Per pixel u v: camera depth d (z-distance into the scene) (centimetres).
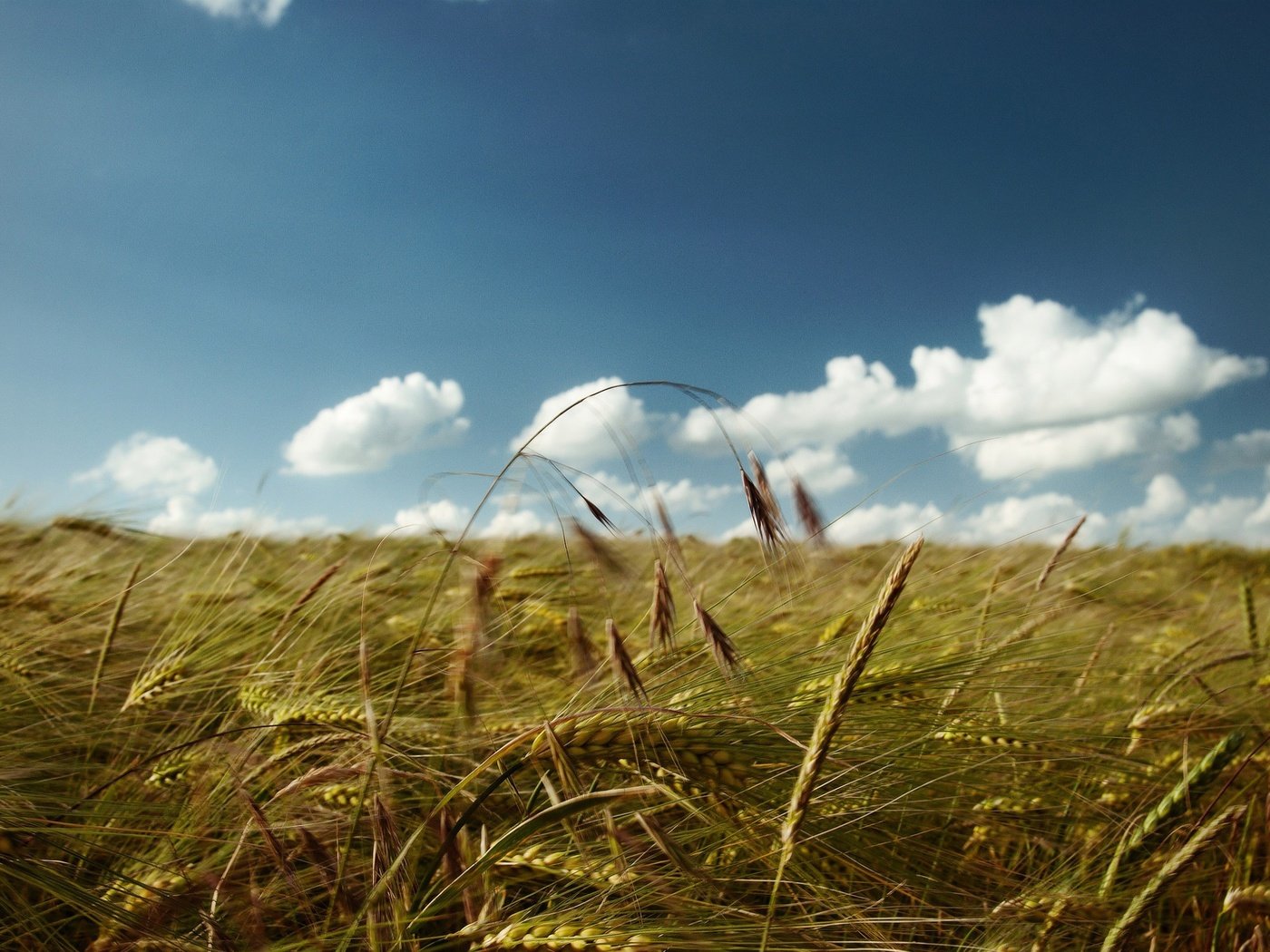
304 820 236
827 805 214
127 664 371
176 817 234
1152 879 195
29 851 187
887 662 272
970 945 206
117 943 180
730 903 196
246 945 184
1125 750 291
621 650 170
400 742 244
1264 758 267
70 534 557
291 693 286
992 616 340
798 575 234
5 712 297
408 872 188
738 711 211
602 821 209
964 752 255
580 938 161
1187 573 816
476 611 200
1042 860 260
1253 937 205
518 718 260
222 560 516
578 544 181
